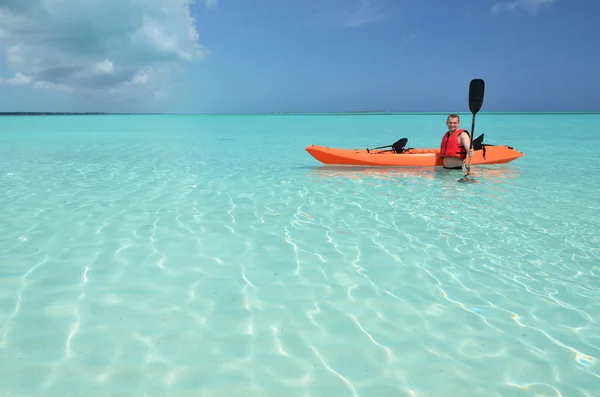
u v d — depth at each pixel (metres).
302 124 30.91
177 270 2.98
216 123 33.97
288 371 1.87
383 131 20.58
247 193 5.48
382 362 1.94
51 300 2.52
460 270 2.95
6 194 5.38
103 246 3.46
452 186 5.79
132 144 13.16
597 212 4.40
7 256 3.22
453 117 6.86
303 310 2.42
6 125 27.58
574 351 2.01
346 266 3.04
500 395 1.72
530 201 4.90
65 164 8.23
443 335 2.15
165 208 4.70
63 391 1.73
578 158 8.72
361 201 4.96
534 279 2.80
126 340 2.11
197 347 2.05
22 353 1.99
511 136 15.33
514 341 2.10
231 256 3.25
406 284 2.74
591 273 2.89
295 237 3.69
